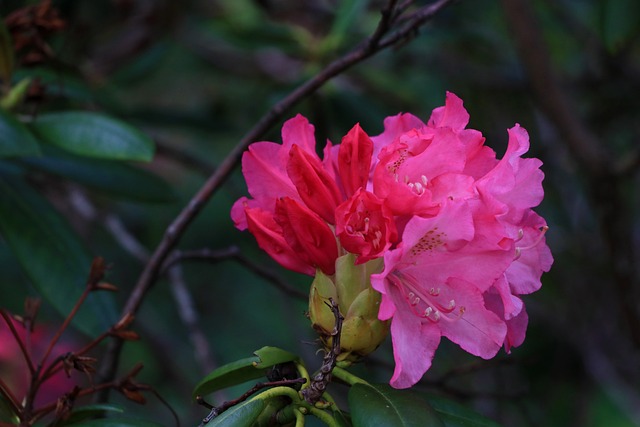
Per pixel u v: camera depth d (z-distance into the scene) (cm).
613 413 255
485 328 114
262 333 245
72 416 120
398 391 115
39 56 137
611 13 146
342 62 133
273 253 118
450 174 115
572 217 220
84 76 160
